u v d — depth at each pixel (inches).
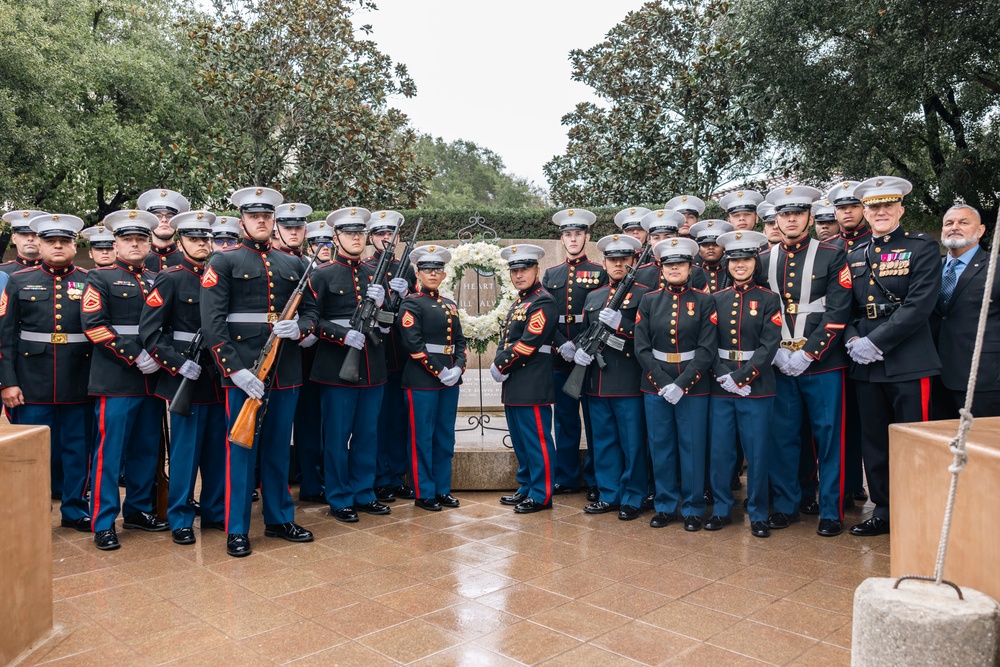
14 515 120.4
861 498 226.8
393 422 236.2
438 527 201.8
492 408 305.7
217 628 136.6
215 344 179.8
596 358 209.0
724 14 539.2
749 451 195.6
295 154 612.7
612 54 603.8
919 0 394.6
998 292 184.4
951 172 484.1
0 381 203.9
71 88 606.9
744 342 195.6
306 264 208.5
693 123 568.1
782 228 203.6
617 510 217.5
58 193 684.1
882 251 191.8
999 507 83.1
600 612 142.3
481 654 125.0
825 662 121.4
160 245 235.1
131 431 198.7
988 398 186.5
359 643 129.7
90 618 142.0
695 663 121.3
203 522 204.4
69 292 210.2
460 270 249.1
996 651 76.0
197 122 679.1
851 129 468.1
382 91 649.6
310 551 182.2
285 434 192.5
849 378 200.2
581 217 238.2
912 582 85.3
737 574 163.5
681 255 198.2
